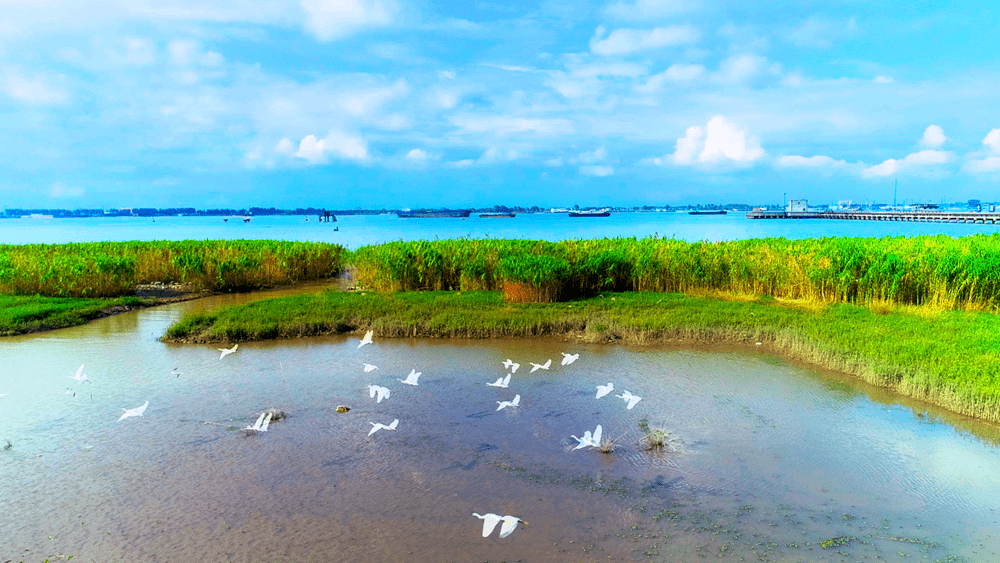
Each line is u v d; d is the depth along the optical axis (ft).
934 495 20.84
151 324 49.52
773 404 29.45
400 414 28.35
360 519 19.34
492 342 42.24
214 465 23.07
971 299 48.39
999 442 24.97
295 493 20.98
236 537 18.39
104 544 18.06
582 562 17.08
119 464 23.17
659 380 33.30
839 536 18.34
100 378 33.83
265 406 29.35
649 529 18.75
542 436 25.82
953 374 30.12
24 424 27.07
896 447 24.56
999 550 17.61
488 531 15.92
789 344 39.58
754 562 17.06
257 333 43.09
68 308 52.37
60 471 22.58
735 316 45.11
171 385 32.63
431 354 39.06
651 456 23.84
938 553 17.48
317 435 25.86
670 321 43.73
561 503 20.31
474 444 25.00
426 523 19.11
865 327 40.68
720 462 23.30
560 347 40.73
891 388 31.50
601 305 51.24
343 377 34.06
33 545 17.99
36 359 37.96
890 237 78.02
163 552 17.66
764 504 20.21
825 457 23.72
